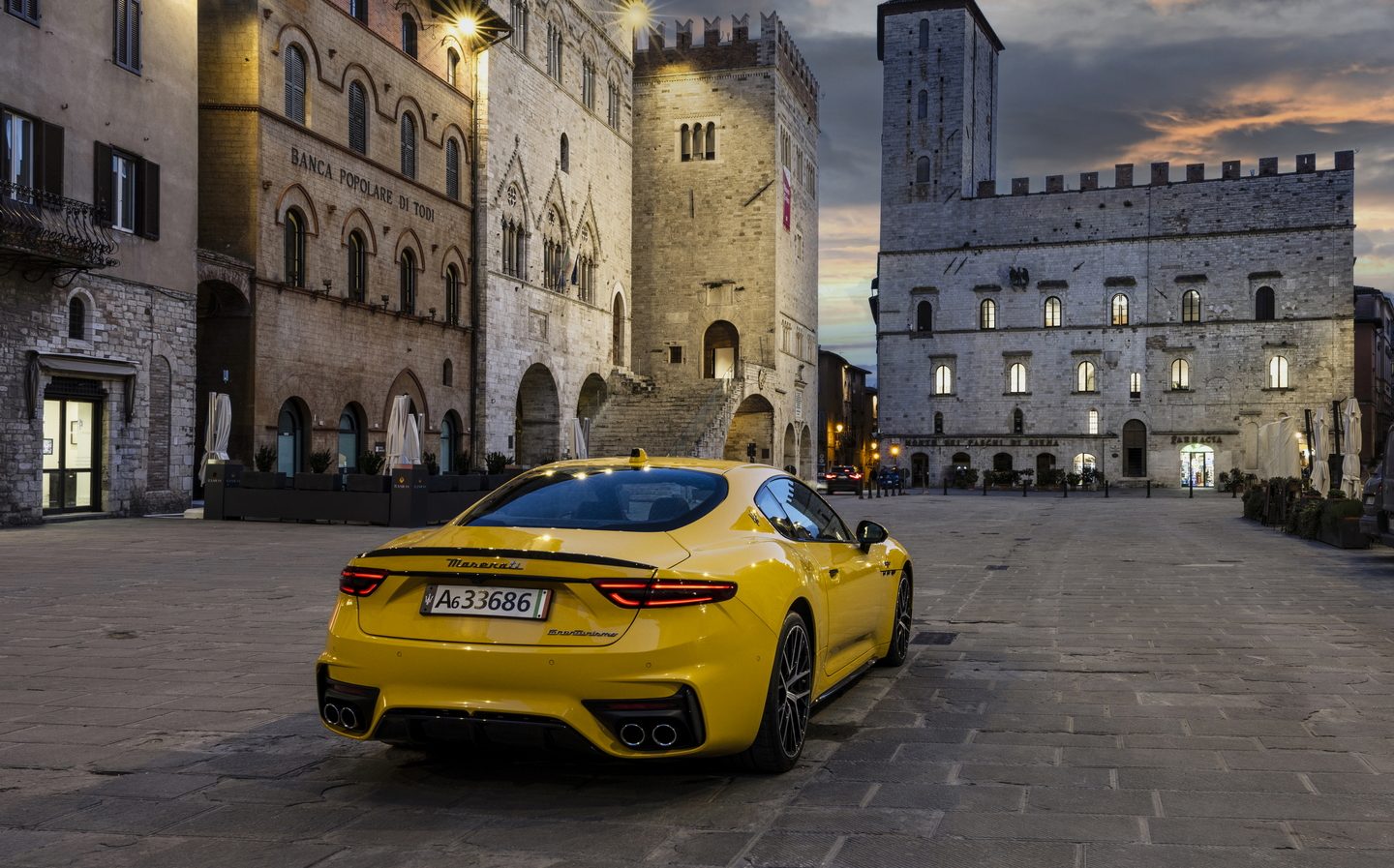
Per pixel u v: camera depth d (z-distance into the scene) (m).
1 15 22.66
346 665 5.15
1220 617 11.59
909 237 83.31
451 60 42.09
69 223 24.25
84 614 11.22
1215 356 77.00
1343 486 26.27
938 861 4.31
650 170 62.00
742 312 60.84
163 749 6.04
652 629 4.83
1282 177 76.00
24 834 4.65
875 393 139.88
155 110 27.19
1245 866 4.25
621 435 52.59
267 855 4.40
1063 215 80.25
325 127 33.84
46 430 24.61
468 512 6.18
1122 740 6.28
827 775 5.55
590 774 5.57
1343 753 5.99
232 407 30.45
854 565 7.19
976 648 9.55
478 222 43.03
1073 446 79.44
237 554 17.92
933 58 82.88
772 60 60.53
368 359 36.16
